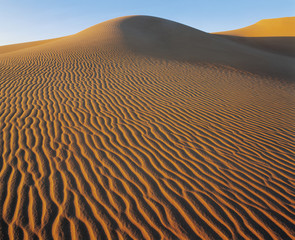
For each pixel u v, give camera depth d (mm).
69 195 3137
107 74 10383
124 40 19375
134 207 2979
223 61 15164
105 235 2564
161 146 4594
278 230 2682
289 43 30750
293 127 5793
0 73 10078
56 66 11672
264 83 10383
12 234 2523
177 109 6688
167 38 23234
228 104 7340
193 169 3863
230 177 3670
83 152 4227
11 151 4137
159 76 10391
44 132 4906
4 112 5871
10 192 3135
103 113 6129
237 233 2629
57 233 2562
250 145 4773
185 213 2904
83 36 22328
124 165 3902
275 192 3340
